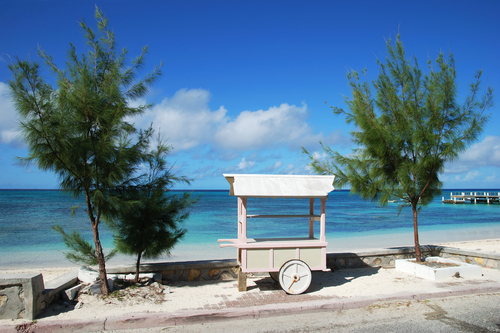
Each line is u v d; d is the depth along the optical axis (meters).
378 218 33.94
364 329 4.40
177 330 4.47
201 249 14.76
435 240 18.38
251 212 42.12
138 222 6.19
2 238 18.39
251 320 4.84
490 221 31.09
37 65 5.19
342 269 7.98
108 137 5.55
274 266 6.02
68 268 10.15
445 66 7.57
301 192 6.08
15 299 4.59
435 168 7.65
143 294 5.66
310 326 4.55
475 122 7.30
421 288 6.11
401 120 7.75
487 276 6.98
